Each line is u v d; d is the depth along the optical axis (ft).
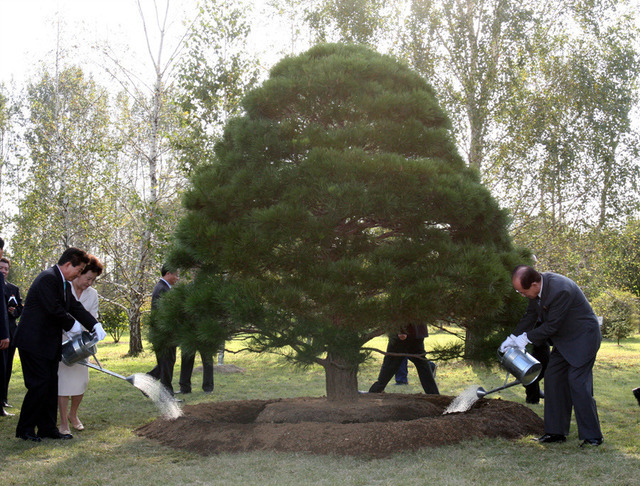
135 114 61.57
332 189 15.28
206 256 16.61
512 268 17.39
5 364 21.48
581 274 49.21
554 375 16.03
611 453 14.46
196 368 36.86
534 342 15.92
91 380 31.09
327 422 16.38
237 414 19.45
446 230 18.06
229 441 15.52
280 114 18.99
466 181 17.17
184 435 16.49
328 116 18.08
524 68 47.98
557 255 47.11
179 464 14.01
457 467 13.16
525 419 17.84
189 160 45.47
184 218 17.75
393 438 14.87
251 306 14.73
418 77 19.86
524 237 46.16
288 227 15.67
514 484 11.88
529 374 15.74
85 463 14.12
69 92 70.90
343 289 14.94
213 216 17.75
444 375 33.47
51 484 12.46
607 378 31.19
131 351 52.80
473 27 49.21
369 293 15.98
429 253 16.61
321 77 17.84
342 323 15.31
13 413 21.57
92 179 54.75
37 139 73.00
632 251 56.54
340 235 17.43
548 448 15.05
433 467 13.19
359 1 50.21
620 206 49.52
